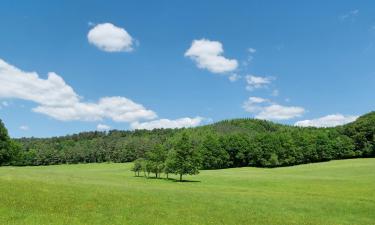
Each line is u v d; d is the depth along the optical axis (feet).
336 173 353.92
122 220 99.96
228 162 517.96
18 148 360.28
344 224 120.78
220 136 560.20
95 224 92.73
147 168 363.76
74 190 146.10
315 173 366.43
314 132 574.97
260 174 373.61
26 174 220.02
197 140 649.20
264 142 518.78
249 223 109.70
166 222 102.12
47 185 154.51
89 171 503.20
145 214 111.34
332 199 174.29
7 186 138.21
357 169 368.48
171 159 326.44
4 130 346.74
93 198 130.62
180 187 229.66
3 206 102.47
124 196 141.79
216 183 286.66
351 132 532.32
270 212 134.00
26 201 112.57
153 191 171.22
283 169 444.55
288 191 224.12
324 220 125.80
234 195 178.70
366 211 146.20
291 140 515.50
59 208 108.17
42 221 89.76
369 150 506.48
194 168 318.24
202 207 132.77
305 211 142.00
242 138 531.91
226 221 109.91
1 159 343.05
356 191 221.05
